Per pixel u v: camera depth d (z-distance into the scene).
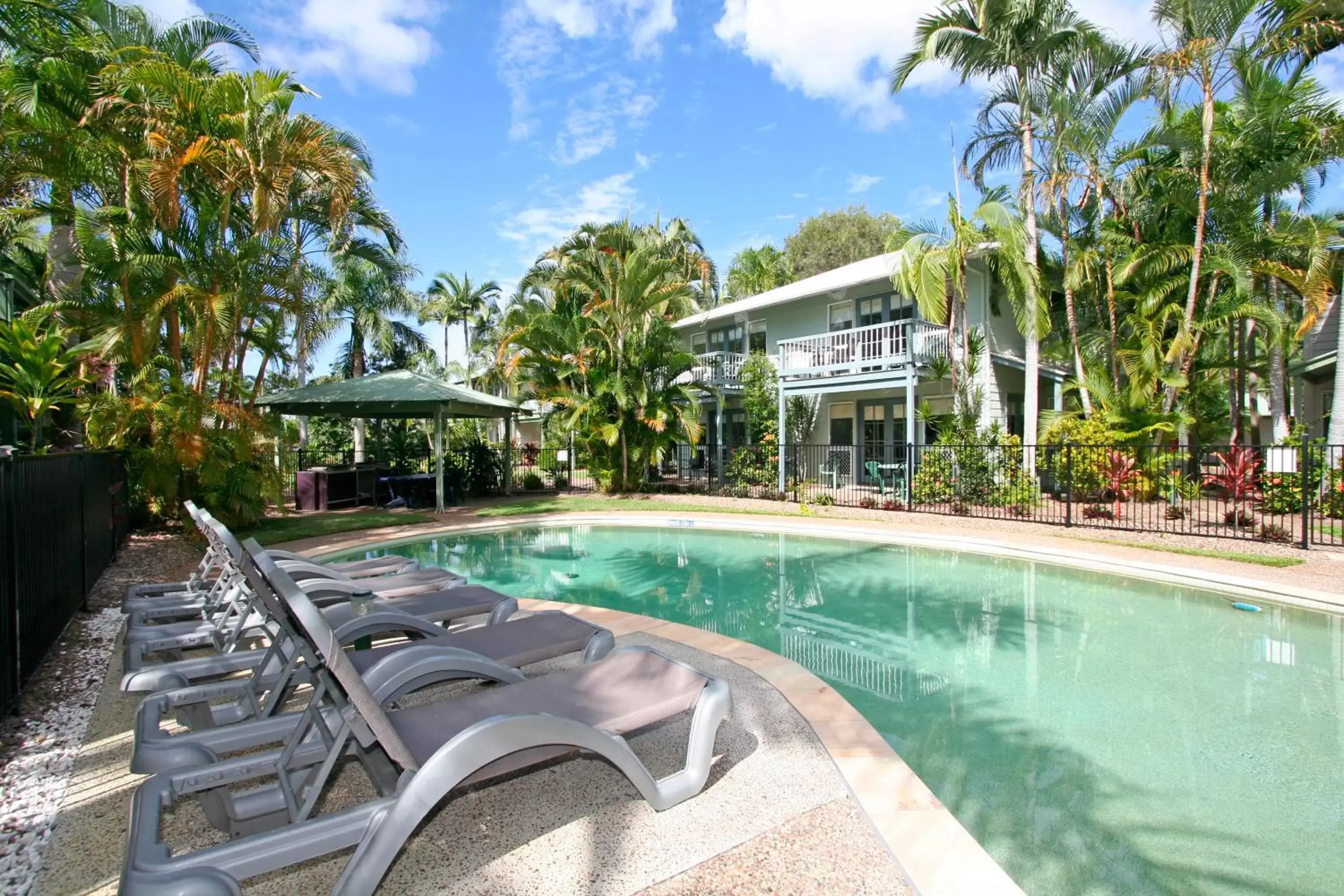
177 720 3.01
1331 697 4.53
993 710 4.36
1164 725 4.11
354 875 1.96
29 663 4.25
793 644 5.82
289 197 14.16
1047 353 18.20
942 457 13.71
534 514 13.74
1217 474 12.45
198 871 1.77
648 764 3.19
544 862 2.43
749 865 2.39
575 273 16.84
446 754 2.15
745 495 16.69
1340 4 11.23
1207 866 2.73
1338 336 11.12
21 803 2.82
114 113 10.70
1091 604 7.08
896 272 15.63
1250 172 13.36
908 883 2.28
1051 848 2.85
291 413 15.41
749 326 22.48
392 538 10.95
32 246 15.27
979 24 14.78
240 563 3.21
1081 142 14.36
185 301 10.45
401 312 25.30
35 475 4.52
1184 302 14.80
